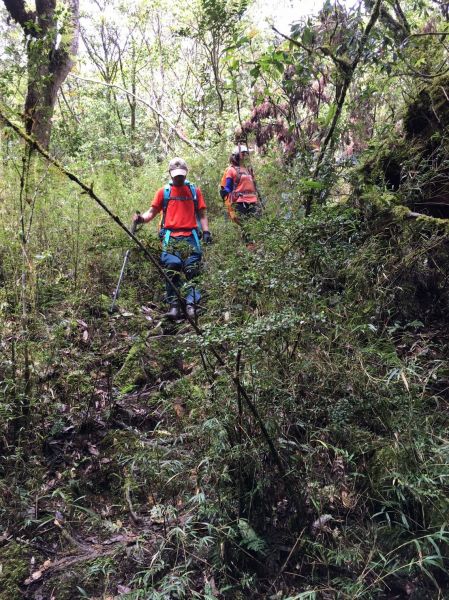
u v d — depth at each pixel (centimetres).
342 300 342
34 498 320
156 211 551
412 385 296
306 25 421
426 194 418
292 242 340
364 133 493
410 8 550
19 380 367
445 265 396
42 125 465
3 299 428
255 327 261
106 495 334
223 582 257
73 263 547
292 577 256
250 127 635
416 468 263
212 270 472
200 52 1470
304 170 420
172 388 360
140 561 278
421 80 455
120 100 1684
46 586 274
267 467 276
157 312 530
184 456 304
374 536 256
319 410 291
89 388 402
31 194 464
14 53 479
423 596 241
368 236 411
